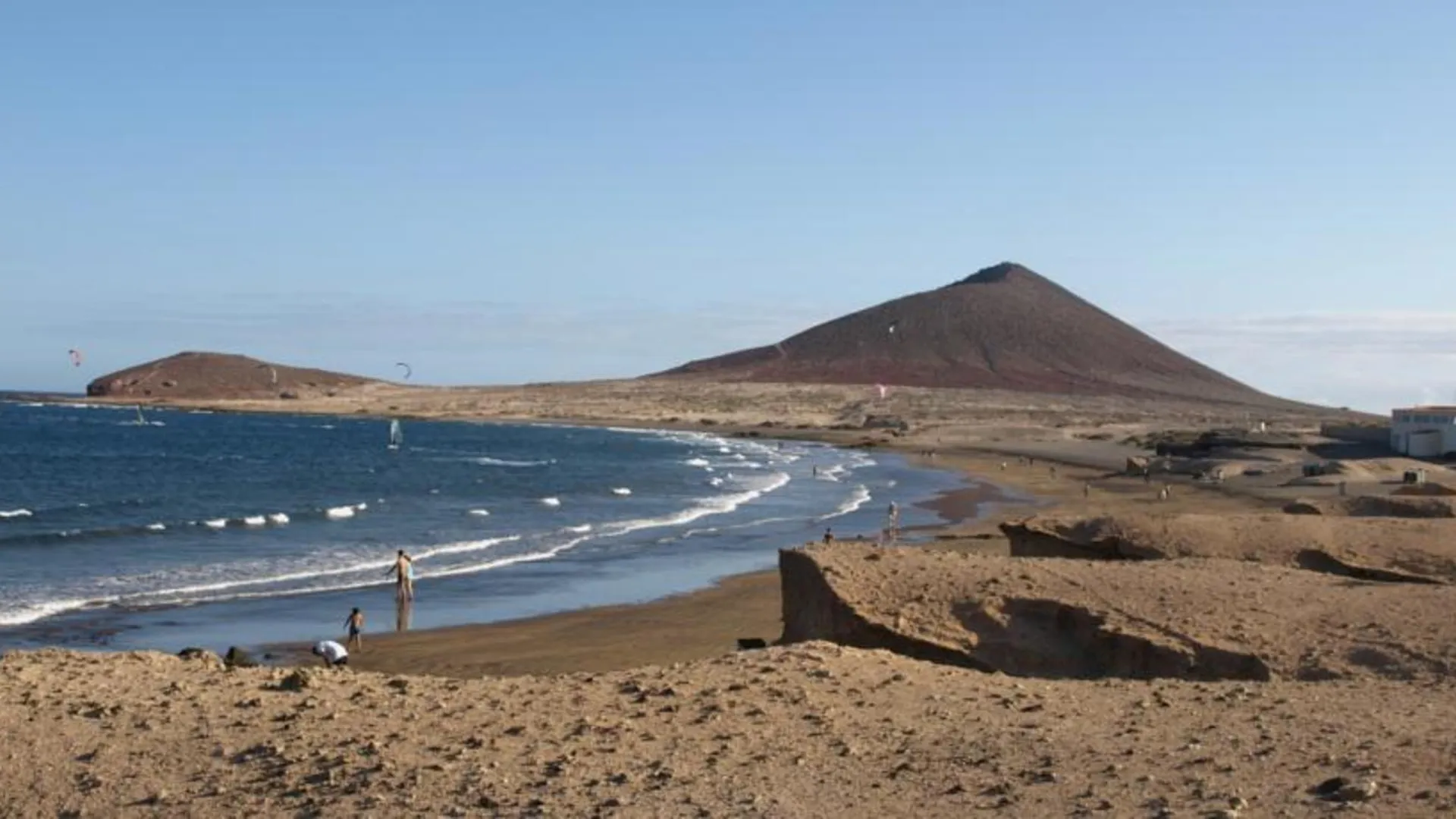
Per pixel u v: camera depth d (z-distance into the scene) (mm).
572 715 12641
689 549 46125
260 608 32938
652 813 9758
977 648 18000
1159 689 14016
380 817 9844
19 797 10602
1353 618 17812
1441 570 23000
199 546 47031
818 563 20234
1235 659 16625
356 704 13031
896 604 18969
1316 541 24484
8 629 29406
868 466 100500
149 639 28469
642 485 78750
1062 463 104250
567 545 47312
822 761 11055
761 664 14758
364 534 51469
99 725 12352
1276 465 81000
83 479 79125
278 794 10477
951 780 10422
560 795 10227
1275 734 11570
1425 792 9469
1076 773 10469
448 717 12602
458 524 55656
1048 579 19562
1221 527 25562
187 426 166500
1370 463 73312
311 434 153000
